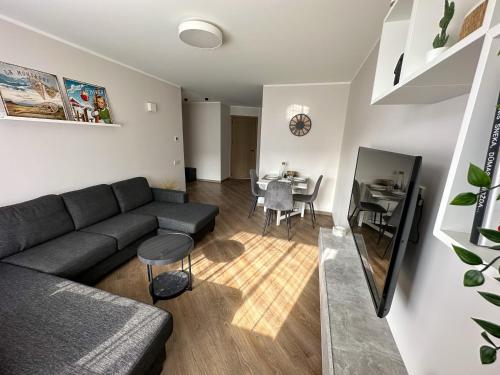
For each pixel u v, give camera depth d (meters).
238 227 3.52
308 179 4.10
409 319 1.05
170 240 2.07
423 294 0.96
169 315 1.28
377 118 2.02
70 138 2.46
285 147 4.28
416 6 0.85
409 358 1.00
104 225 2.42
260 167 4.46
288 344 1.55
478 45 0.51
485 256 0.48
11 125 1.98
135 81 3.26
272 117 4.22
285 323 1.72
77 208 2.33
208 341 1.56
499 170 0.46
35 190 2.20
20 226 1.88
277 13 1.73
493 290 0.61
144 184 3.31
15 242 1.83
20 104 2.01
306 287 2.13
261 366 1.41
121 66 3.00
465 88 0.79
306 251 2.81
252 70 3.22
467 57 0.57
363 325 1.23
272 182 3.09
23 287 1.44
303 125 4.10
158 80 3.72
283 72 3.29
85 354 1.04
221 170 6.89
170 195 3.36
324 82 3.83
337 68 3.02
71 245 1.98
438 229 0.59
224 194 5.56
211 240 3.05
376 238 1.26
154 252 1.86
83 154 2.62
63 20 1.92
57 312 1.26
